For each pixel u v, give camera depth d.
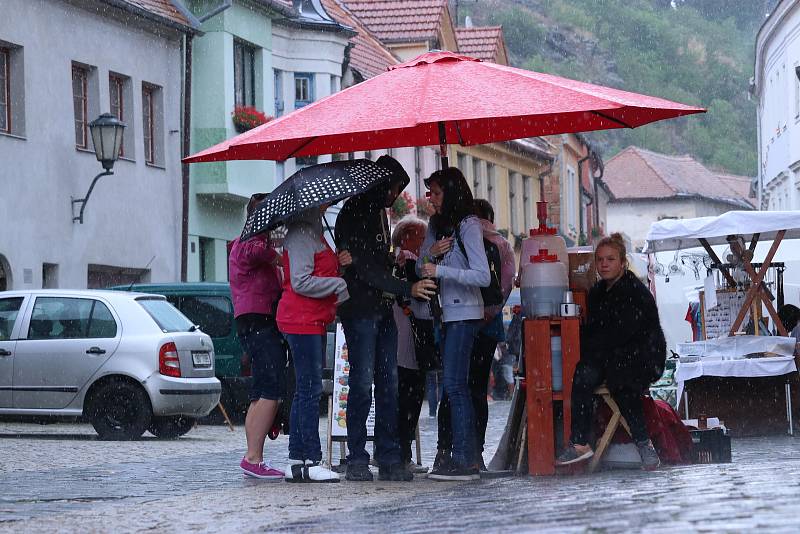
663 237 33.25
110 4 54.06
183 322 35.41
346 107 18.52
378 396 19.72
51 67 50.97
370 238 19.33
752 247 34.22
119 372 33.59
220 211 64.69
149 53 58.06
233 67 63.47
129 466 24.61
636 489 15.47
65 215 51.56
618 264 19.95
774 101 101.94
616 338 19.78
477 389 20.80
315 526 14.08
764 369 32.22
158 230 58.47
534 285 20.25
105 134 49.97
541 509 13.80
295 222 19.38
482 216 20.80
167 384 33.59
